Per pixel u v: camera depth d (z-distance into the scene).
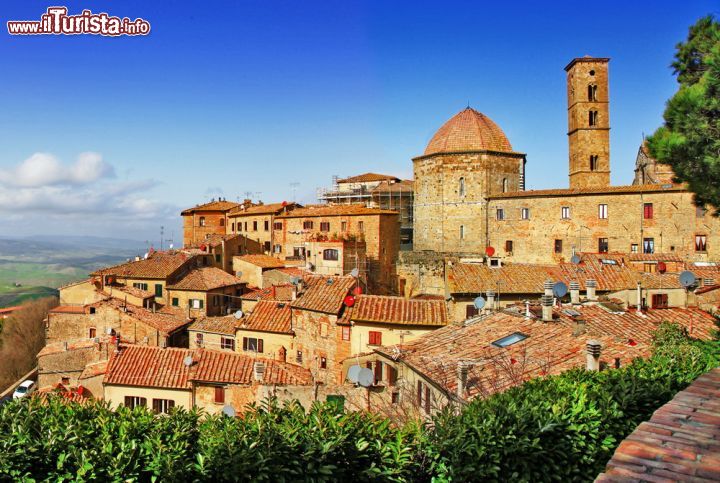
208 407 40.56
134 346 45.62
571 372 18.88
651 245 68.00
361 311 46.69
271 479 13.46
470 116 83.38
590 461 13.52
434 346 31.11
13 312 90.44
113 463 14.15
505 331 30.97
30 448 14.10
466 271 50.28
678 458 8.21
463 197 80.06
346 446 14.09
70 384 54.19
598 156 86.19
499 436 13.35
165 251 87.75
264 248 98.38
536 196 74.38
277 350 52.38
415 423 15.34
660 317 32.84
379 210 83.56
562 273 51.22
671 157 21.58
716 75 20.58
